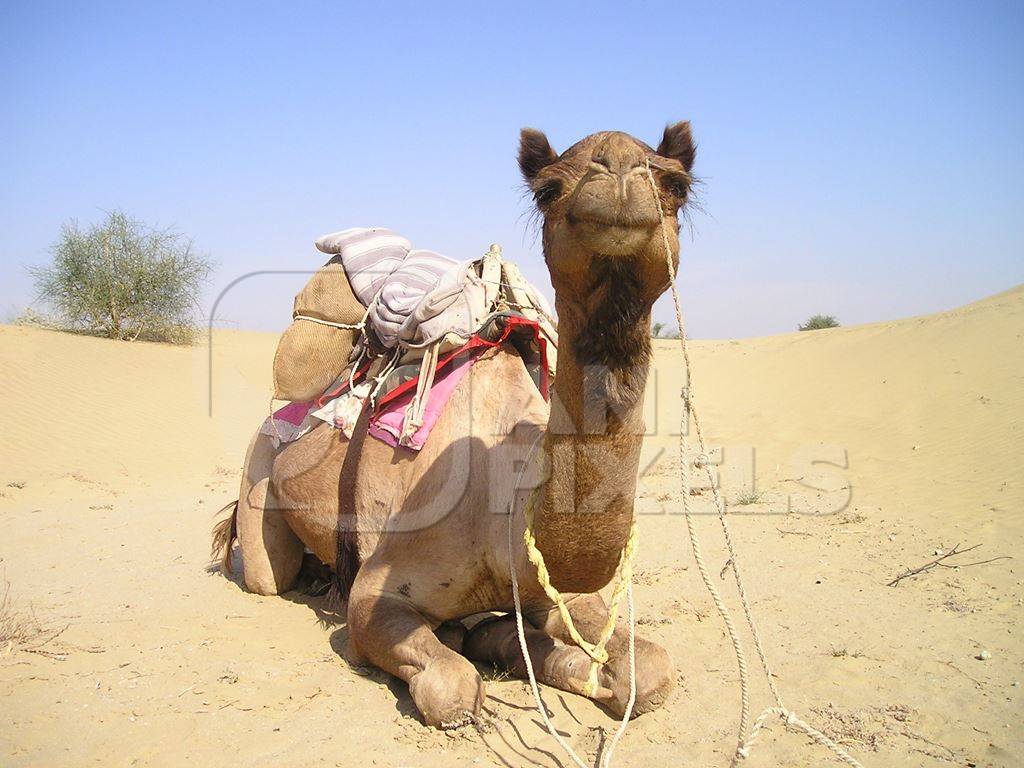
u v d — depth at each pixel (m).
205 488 12.87
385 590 4.88
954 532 8.59
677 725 4.50
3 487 11.94
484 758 4.12
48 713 4.54
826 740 3.90
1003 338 20.61
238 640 5.72
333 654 5.46
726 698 4.87
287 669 5.20
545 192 3.38
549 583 3.90
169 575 7.48
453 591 4.79
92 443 15.57
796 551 8.19
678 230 3.39
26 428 15.95
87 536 9.19
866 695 4.93
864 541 8.48
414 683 4.43
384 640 4.68
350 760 4.10
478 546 4.67
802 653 5.58
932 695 4.93
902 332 24.98
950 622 6.13
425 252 6.06
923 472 11.67
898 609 6.43
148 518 10.29
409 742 4.27
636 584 7.14
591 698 4.77
